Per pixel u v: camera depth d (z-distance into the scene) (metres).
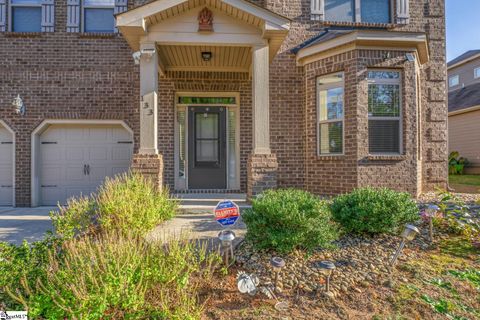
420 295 2.92
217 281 3.12
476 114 15.66
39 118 7.80
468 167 15.95
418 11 8.12
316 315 2.63
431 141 8.00
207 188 8.28
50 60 7.85
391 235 4.17
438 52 8.12
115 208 4.10
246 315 2.61
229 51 6.79
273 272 3.24
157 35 5.79
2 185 7.89
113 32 8.02
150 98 5.81
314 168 7.09
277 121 7.62
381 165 6.38
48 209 7.18
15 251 3.03
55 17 7.89
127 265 2.58
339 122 6.76
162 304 2.42
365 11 8.17
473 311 2.74
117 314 2.44
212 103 8.30
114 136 8.15
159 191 5.47
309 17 7.84
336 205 4.34
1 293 2.52
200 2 5.70
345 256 3.62
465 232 4.18
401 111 6.55
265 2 7.83
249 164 6.08
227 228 4.46
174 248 2.99
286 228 3.46
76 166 8.07
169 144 7.91
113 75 7.92
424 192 7.61
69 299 2.34
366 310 2.71
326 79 6.97
